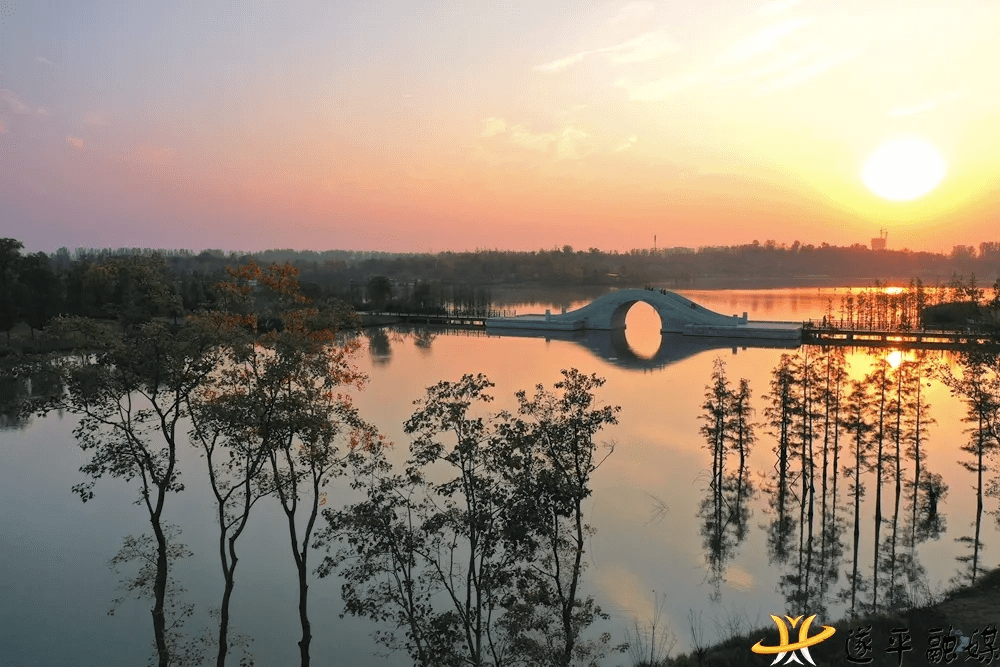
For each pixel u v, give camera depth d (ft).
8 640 118.11
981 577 134.10
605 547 151.64
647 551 149.79
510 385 324.39
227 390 113.70
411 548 96.63
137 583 124.06
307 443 115.03
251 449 114.62
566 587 131.03
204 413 106.73
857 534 155.02
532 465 102.42
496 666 96.68
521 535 89.81
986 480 189.06
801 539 155.53
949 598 123.24
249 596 133.59
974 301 417.90
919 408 171.63
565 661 99.30
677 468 204.13
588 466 108.58
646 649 112.57
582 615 107.76
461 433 102.42
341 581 139.03
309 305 136.67
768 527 162.30
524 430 102.99
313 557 149.18
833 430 198.39
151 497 184.34
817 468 200.95
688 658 105.81
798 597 130.11
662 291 577.02
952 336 443.73
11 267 422.82
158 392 117.19
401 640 117.91
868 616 114.83
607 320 588.91
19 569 144.56
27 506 178.81
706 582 136.46
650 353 445.37
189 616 127.13
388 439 230.27
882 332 480.23
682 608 126.62
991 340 173.17
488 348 483.51
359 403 291.17
